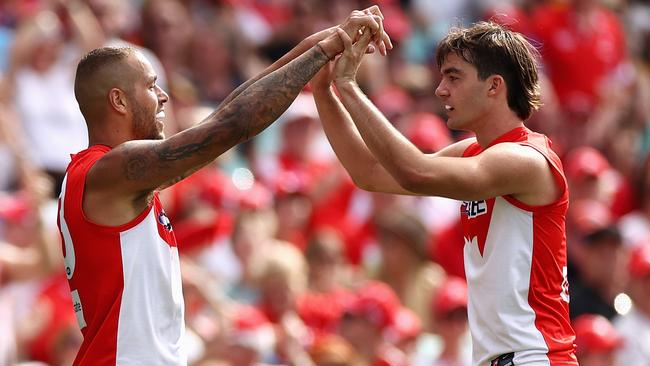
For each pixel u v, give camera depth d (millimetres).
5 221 31375
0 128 34750
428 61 49875
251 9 49812
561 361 18750
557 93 51812
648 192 42031
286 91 18156
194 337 30328
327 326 32562
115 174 17609
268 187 38531
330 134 21078
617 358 32281
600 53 52125
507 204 18922
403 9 54000
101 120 18391
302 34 47781
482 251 19141
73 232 18000
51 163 37250
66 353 29453
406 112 44094
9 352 29922
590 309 34500
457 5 54656
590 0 52562
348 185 38438
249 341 29078
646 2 57750
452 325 31531
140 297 17891
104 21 39969
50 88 37688
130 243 17938
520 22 52000
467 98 19094
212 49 44000
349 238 37844
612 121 47844
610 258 34812
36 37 37469
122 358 17781
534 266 18875
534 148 18812
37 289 31094
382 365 31094
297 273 32281
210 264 33812
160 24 43406
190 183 36000
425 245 34688
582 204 39812
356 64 19156
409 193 20859
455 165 18219
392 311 31500
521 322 18844
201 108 41500
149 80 18625
